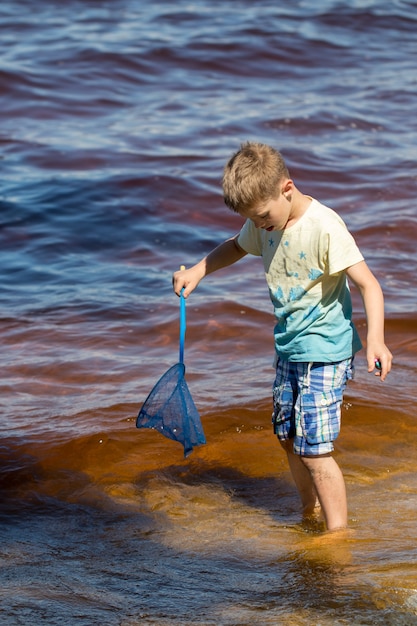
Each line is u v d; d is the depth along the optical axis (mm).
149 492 6293
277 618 4438
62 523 5820
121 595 4750
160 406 5855
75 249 11969
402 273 10992
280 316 5703
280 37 22031
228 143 15945
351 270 5383
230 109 17703
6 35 21750
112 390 8086
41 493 6273
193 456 6859
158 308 10117
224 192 5363
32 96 17984
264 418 7438
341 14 24094
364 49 21812
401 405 7609
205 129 16578
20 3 24656
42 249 11930
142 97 18359
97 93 18359
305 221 5461
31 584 4887
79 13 23906
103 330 9539
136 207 13242
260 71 20094
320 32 22656
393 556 5090
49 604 4633
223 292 10562
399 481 6391
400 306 9953
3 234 12336
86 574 5031
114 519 5879
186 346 9156
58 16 23562
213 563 5164
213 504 6137
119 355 8938
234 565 5125
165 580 4941
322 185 14172
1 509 6023
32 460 6738
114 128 16562
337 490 5551
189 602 4656
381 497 6094
